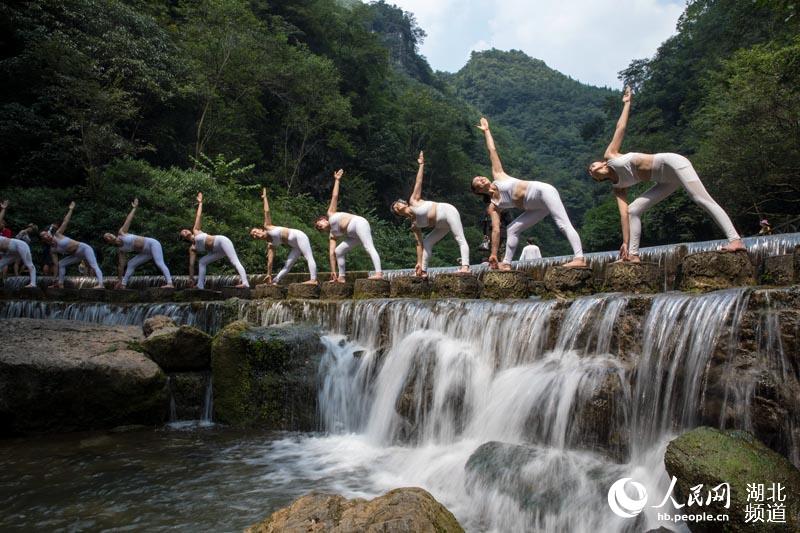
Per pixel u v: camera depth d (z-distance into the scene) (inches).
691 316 191.5
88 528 175.5
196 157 1053.8
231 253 499.2
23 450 273.7
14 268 641.6
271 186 1250.0
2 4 796.0
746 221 1009.5
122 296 510.6
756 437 164.1
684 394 187.3
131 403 325.7
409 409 276.5
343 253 426.0
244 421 326.3
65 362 312.5
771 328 169.2
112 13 903.1
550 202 299.3
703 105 1467.8
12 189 726.5
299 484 218.5
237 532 170.9
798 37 776.3
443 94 3905.0
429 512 122.5
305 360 327.3
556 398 213.9
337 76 1475.1
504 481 184.7
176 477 228.1
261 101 1376.7
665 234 1229.1
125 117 818.2
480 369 264.5
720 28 1701.5
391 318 326.6
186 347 350.9
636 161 256.1
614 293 236.2
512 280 309.4
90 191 749.9
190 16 1171.9
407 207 370.9
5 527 177.0
